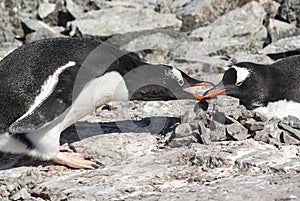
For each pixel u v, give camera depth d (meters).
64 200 10.82
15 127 11.30
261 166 11.08
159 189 10.83
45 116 11.48
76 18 22.59
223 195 10.09
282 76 13.68
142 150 12.92
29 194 11.20
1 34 21.31
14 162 12.69
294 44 19.66
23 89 12.00
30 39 21.31
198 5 22.11
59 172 12.10
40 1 23.81
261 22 21.27
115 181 11.34
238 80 13.46
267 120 12.88
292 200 9.67
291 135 12.24
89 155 12.81
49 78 12.04
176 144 12.75
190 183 10.98
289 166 10.96
